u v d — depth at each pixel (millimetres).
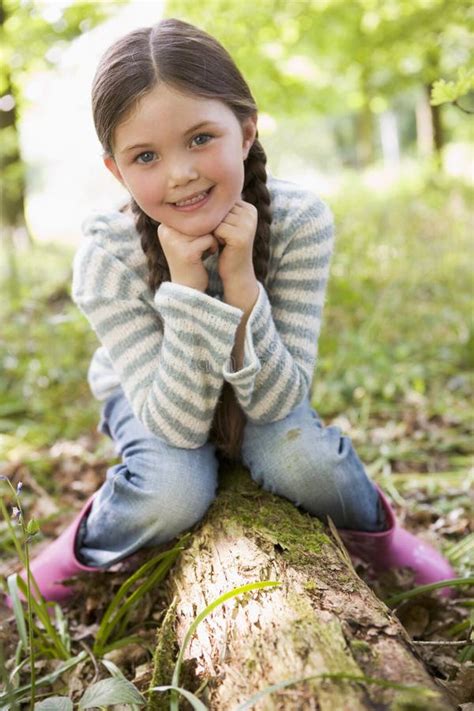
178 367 1641
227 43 5738
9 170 6496
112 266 1782
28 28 5996
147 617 1750
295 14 7797
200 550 1613
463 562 1991
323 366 3258
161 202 1583
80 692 1562
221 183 1566
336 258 4207
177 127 1496
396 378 3266
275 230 1813
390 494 2441
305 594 1309
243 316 1673
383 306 3801
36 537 1444
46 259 6602
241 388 1635
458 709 1128
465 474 2561
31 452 3029
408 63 11422
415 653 1180
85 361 3693
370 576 1868
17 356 3762
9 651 1713
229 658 1268
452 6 6402
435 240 4930
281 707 1075
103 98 1524
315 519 1687
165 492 1678
